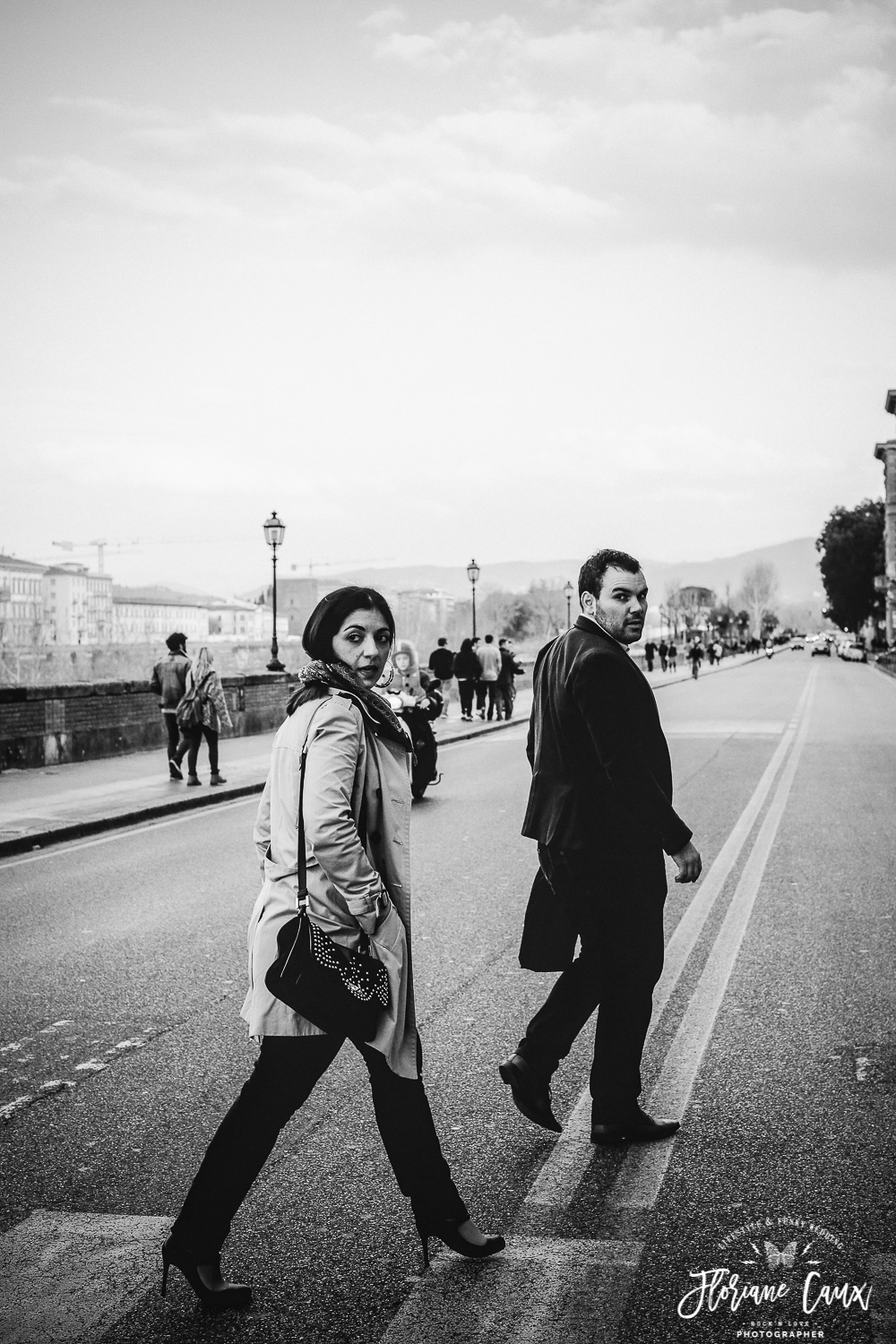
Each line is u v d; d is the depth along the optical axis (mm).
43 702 17891
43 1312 3326
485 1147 4418
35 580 150875
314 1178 4160
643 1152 4336
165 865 10555
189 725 15453
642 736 4148
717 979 6566
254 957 3326
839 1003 6102
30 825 12117
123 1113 4773
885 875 9492
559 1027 4465
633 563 4336
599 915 4301
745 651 144875
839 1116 4609
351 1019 3246
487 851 10977
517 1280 3453
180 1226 3312
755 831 11766
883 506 106188
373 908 3209
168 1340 3186
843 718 29344
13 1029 5887
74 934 7918
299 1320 3275
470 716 28891
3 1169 4254
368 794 3357
